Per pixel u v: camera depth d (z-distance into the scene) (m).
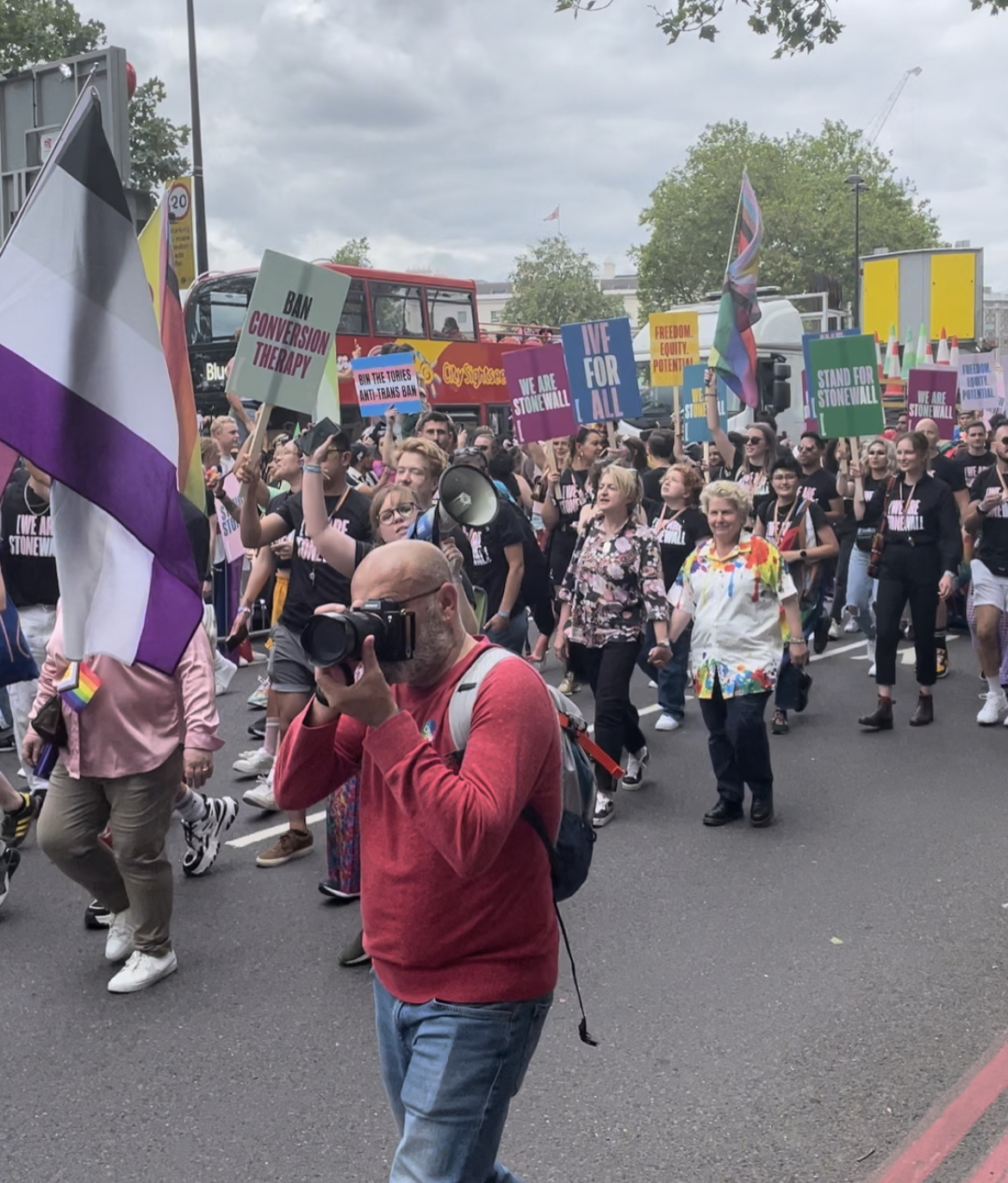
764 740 6.23
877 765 7.48
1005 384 22.55
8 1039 4.17
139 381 3.91
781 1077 3.89
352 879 5.21
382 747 2.29
